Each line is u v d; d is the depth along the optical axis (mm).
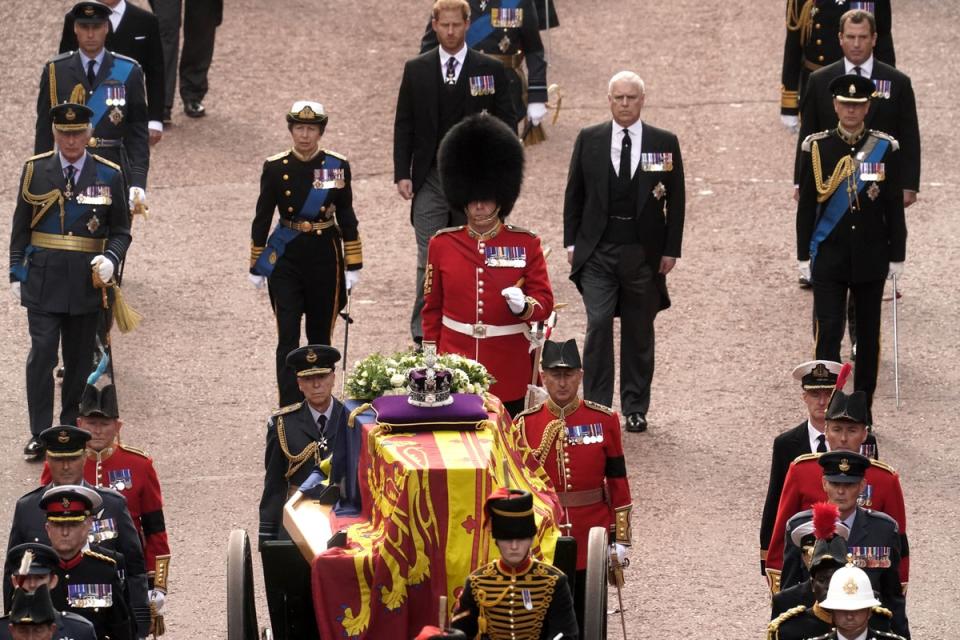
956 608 40500
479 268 44188
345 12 85812
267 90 76688
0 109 73500
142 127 56219
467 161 44000
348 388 33844
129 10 60469
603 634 31625
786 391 53000
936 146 70812
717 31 83750
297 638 31625
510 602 28062
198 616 40312
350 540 30250
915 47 81000
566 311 58594
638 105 50312
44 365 49062
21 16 81812
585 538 37688
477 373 34031
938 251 62594
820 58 66438
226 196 66938
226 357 55312
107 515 34438
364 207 66562
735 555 43188
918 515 45156
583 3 87750
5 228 63812
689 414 51688
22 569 29688
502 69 55500
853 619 29047
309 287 50719
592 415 37906
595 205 50531
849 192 48969
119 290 50562
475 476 29438
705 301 59094
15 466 48594
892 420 50875
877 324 50125
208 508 45938
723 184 68125
